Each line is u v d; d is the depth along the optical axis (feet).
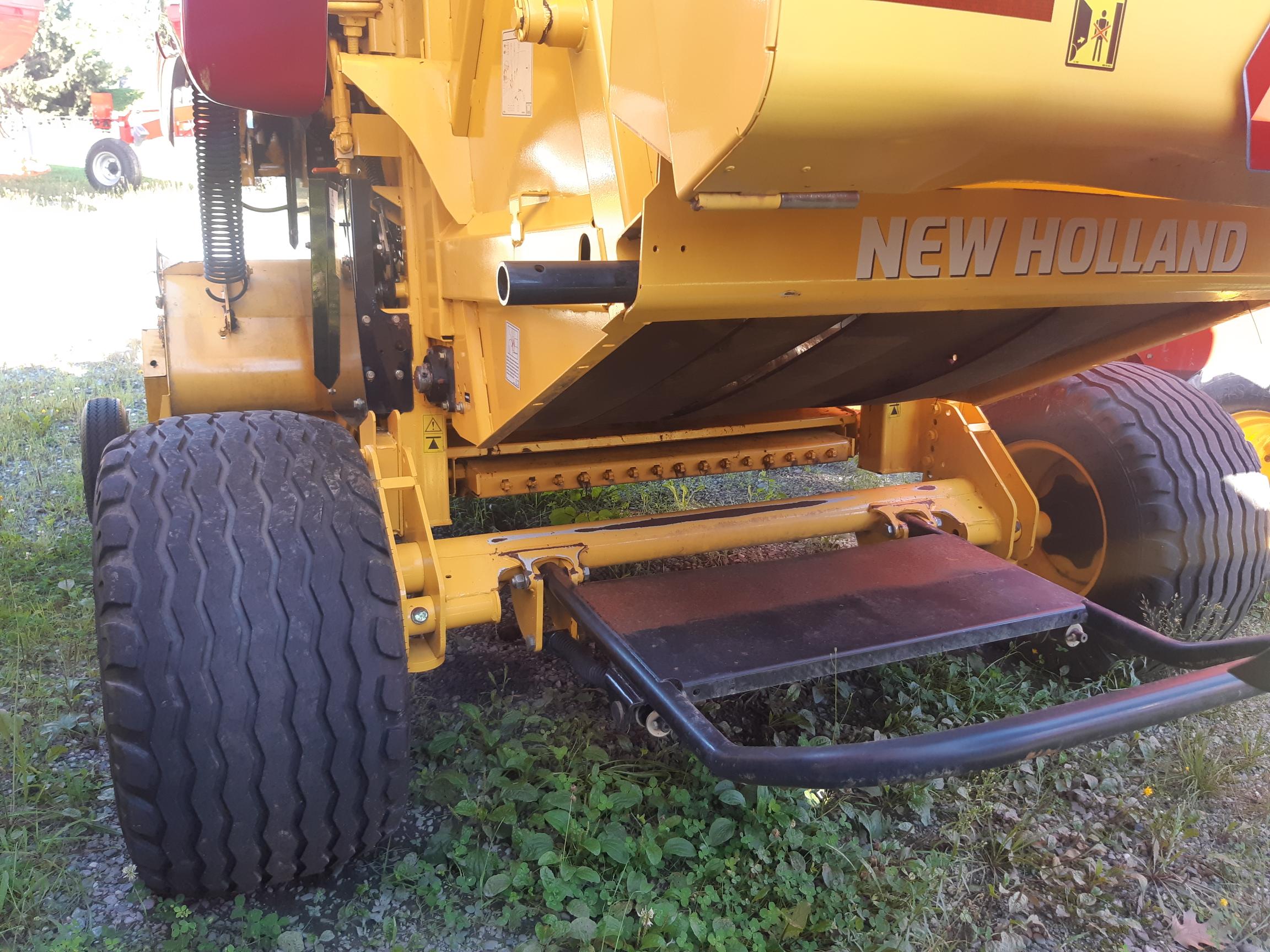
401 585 7.80
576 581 8.54
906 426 11.69
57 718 9.93
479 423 8.73
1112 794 8.92
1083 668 10.75
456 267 8.78
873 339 7.82
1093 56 4.49
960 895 7.67
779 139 4.12
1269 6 4.83
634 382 7.75
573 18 5.71
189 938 6.93
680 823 7.98
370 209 9.93
